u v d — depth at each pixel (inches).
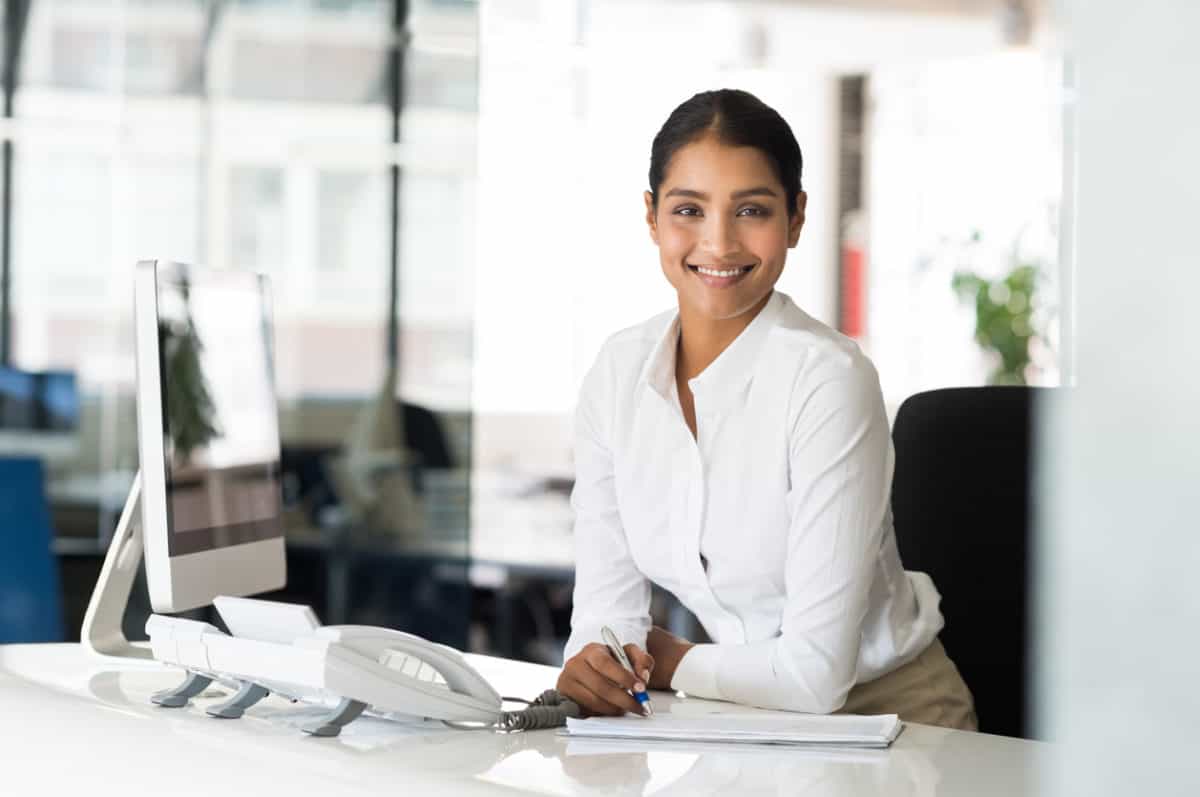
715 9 330.0
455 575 210.7
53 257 211.5
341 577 205.8
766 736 49.1
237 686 54.7
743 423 64.7
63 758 51.3
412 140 205.9
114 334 213.0
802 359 63.4
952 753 47.6
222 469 65.6
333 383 204.1
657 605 182.1
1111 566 10.4
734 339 65.9
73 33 208.4
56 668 63.7
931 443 88.3
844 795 39.8
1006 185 386.3
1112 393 10.4
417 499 207.8
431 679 53.9
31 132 209.0
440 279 207.3
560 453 344.8
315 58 203.6
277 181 204.2
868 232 425.4
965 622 86.1
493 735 50.1
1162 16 10.2
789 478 64.2
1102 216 10.5
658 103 363.6
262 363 72.8
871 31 348.8
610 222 354.9
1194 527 10.1
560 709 53.3
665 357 67.6
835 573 61.6
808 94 422.3
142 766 48.1
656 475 67.4
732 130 62.6
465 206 207.8
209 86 204.5
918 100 408.8
